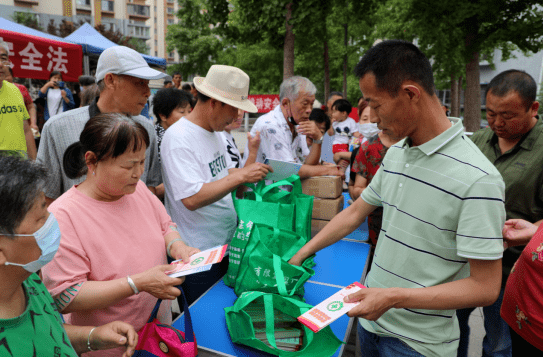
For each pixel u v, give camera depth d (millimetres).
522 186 1738
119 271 1134
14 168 713
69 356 854
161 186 2404
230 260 1657
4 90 2693
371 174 2178
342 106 4688
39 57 6133
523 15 9312
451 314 1178
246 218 1644
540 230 1296
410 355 1188
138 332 1150
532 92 1633
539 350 1307
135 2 57719
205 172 1821
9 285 738
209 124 1842
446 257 1109
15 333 727
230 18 10852
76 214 1085
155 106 2908
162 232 1366
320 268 1901
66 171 1155
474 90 10305
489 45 10156
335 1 8352
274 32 9852
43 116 6234
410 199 1147
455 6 9258
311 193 2287
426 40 10734
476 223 995
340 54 16766
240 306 1335
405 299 1031
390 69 1016
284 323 1394
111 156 1041
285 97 2471
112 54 1738
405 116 1062
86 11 48469
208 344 1294
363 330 1394
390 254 1231
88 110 1853
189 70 18781
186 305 1154
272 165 1970
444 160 1066
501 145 1874
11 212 683
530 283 1301
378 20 14484
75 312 1152
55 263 1023
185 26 17766
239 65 18172
